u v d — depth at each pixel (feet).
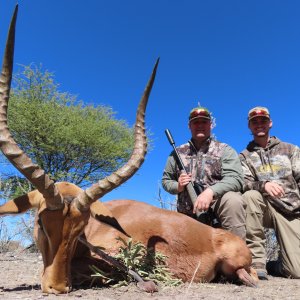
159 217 6.55
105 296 4.82
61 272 4.77
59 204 4.75
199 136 7.78
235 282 6.66
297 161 8.41
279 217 8.12
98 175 20.99
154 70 5.27
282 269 8.09
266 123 8.57
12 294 4.83
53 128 19.51
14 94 20.63
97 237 6.03
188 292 5.33
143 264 5.92
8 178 17.42
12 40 4.67
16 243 13.48
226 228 7.16
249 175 8.53
